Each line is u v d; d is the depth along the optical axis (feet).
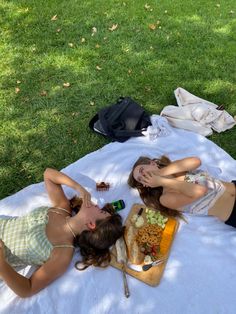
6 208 5.23
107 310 4.46
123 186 5.57
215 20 8.27
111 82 6.98
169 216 5.21
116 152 5.89
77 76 7.05
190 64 7.35
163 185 5.21
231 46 7.72
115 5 8.48
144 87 6.94
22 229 4.76
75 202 5.25
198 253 4.89
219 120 6.30
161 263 4.79
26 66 7.19
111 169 5.72
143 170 5.36
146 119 6.17
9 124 6.31
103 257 4.73
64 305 4.47
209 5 8.62
